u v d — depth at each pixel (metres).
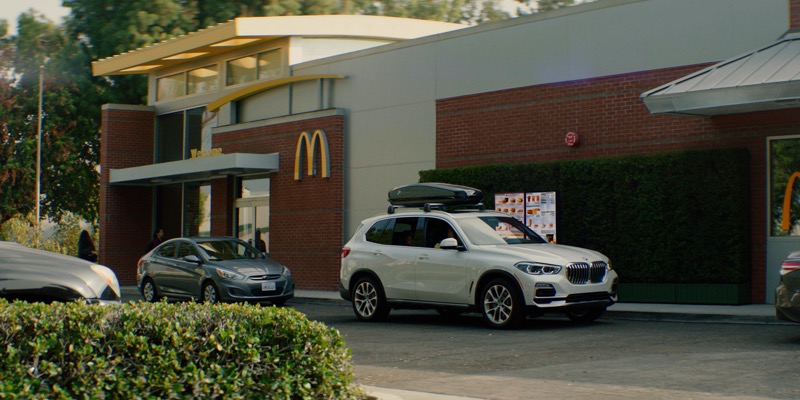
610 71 19.02
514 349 11.42
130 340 6.23
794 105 15.42
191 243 20.83
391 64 23.50
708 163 16.86
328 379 7.03
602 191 18.27
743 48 17.16
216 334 6.66
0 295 9.44
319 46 26.97
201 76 30.41
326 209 24.75
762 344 11.12
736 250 16.50
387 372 9.79
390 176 23.39
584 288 13.80
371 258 15.78
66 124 43.75
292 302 22.33
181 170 27.64
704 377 8.73
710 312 15.00
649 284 17.56
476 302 14.19
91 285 9.88
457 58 21.86
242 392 6.60
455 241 14.39
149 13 41.38
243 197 27.98
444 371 9.76
